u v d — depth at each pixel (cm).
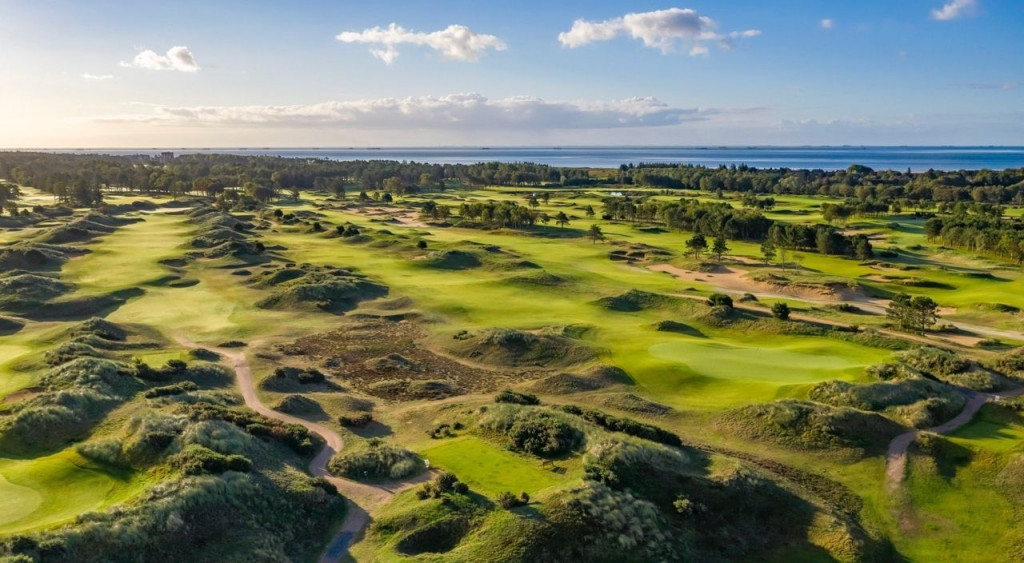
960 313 9588
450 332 8125
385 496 4003
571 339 7588
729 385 5912
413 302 9631
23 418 4584
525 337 7481
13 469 3869
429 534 3541
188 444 4097
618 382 6194
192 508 3447
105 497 3634
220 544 3322
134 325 8038
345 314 9100
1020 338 8262
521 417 4834
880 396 5422
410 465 4312
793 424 4966
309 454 4550
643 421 5250
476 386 6419
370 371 6819
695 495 3972
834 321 8831
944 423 5150
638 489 3962
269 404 5516
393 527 3609
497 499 3809
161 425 4328
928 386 5625
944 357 6388
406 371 6850
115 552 3084
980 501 4172
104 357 6525
